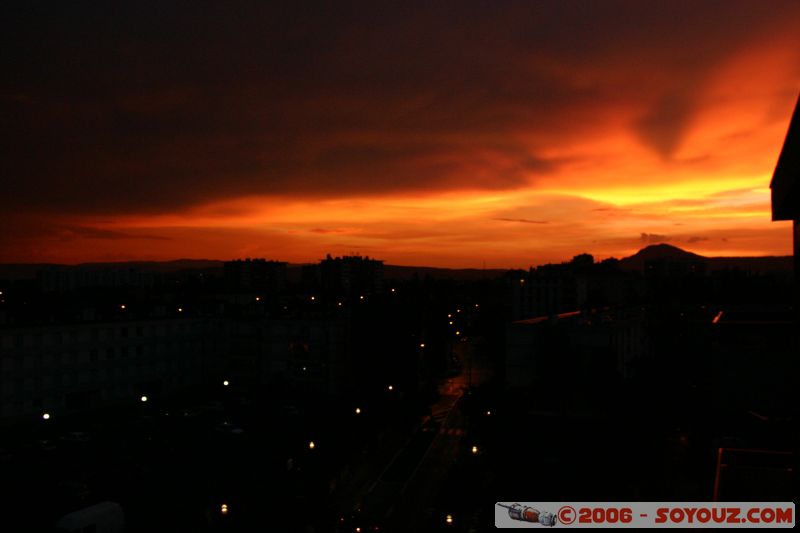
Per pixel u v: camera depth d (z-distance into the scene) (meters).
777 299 100.12
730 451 14.77
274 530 30.27
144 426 49.34
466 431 48.59
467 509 32.62
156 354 59.72
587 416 39.50
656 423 39.38
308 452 43.19
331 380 59.47
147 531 29.66
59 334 51.47
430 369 76.88
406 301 75.00
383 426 50.56
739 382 30.38
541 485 32.72
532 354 51.12
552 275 114.06
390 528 31.27
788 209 11.13
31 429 47.81
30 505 32.25
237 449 43.66
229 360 63.81
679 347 60.12
